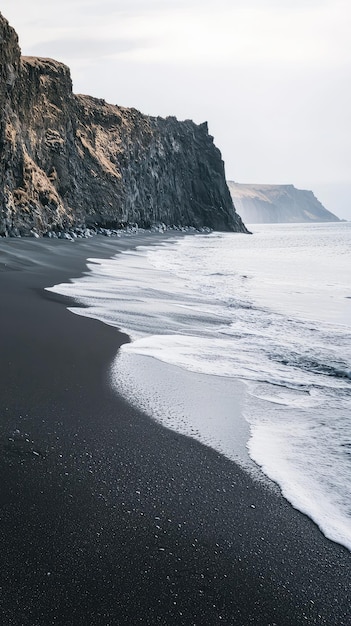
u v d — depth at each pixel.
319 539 3.15
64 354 7.10
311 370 6.93
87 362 6.78
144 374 6.42
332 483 3.79
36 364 6.55
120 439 4.48
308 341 8.72
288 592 2.70
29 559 2.83
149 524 3.24
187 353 7.59
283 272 21.94
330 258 31.98
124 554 2.93
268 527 3.26
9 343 7.54
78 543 3.00
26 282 14.06
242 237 81.88
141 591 2.65
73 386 5.80
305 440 4.57
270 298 14.03
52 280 14.95
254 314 11.38
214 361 7.22
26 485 3.62
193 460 4.14
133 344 7.92
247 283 17.47
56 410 5.06
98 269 19.31
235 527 3.25
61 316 9.76
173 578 2.76
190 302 12.70
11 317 9.41
